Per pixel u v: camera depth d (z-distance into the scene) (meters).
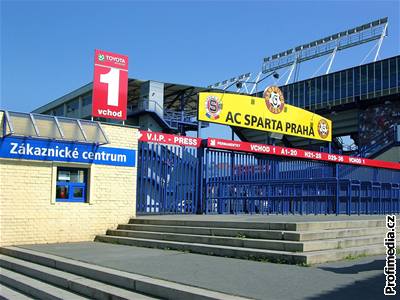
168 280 7.65
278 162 21.36
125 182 15.52
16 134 13.30
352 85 49.16
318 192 17.44
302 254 9.05
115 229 15.03
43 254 11.04
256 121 25.09
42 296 8.51
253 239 10.52
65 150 14.30
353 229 11.32
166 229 13.24
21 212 13.45
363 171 24.44
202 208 18.72
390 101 45.56
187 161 18.58
